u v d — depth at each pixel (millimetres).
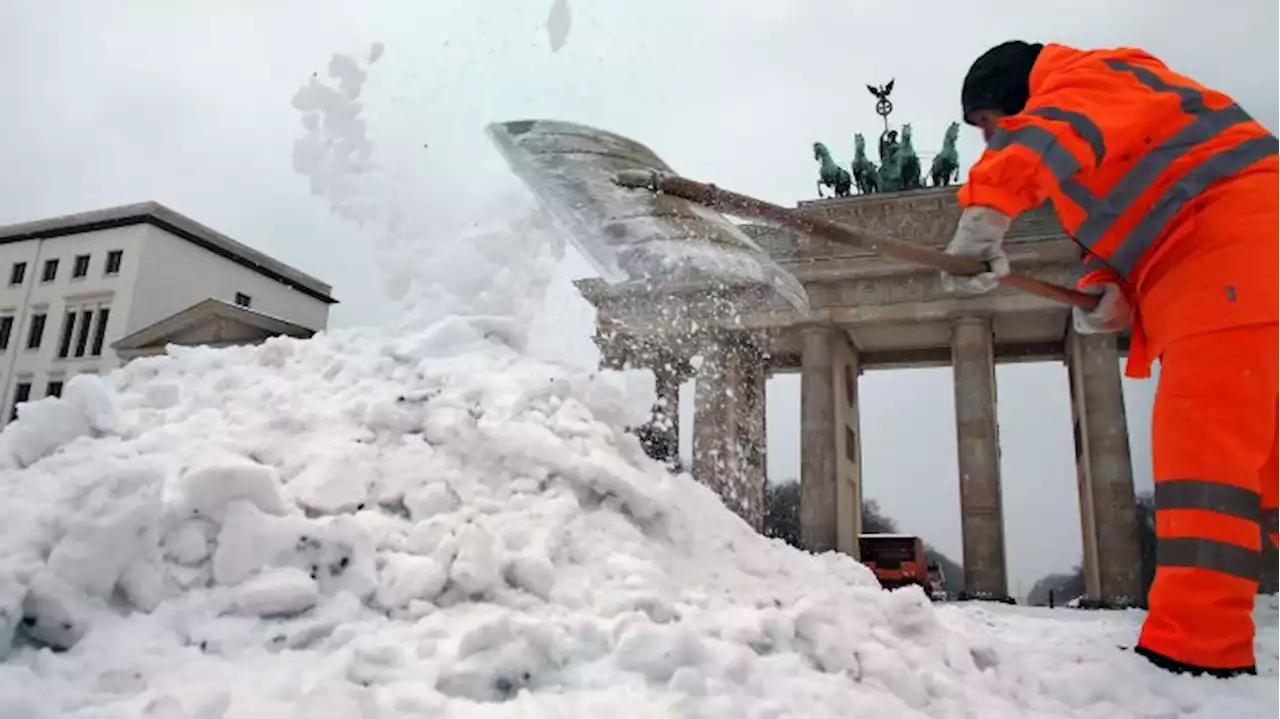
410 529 3588
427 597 3172
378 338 5641
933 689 3473
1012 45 5078
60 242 54500
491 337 5617
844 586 4848
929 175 42188
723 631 3268
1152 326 4652
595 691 2619
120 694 2410
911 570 30344
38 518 3020
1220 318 4230
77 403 4258
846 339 38438
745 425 33438
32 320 54094
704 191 4945
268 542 3188
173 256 53906
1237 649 4129
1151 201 4484
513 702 2475
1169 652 4227
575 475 4184
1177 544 4301
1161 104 4312
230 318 43656
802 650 3391
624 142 5383
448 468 4078
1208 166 4367
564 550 3723
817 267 35062
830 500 34312
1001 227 4605
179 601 2986
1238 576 4137
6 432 4156
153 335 45000
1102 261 4996
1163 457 4453
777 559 4859
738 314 29281
